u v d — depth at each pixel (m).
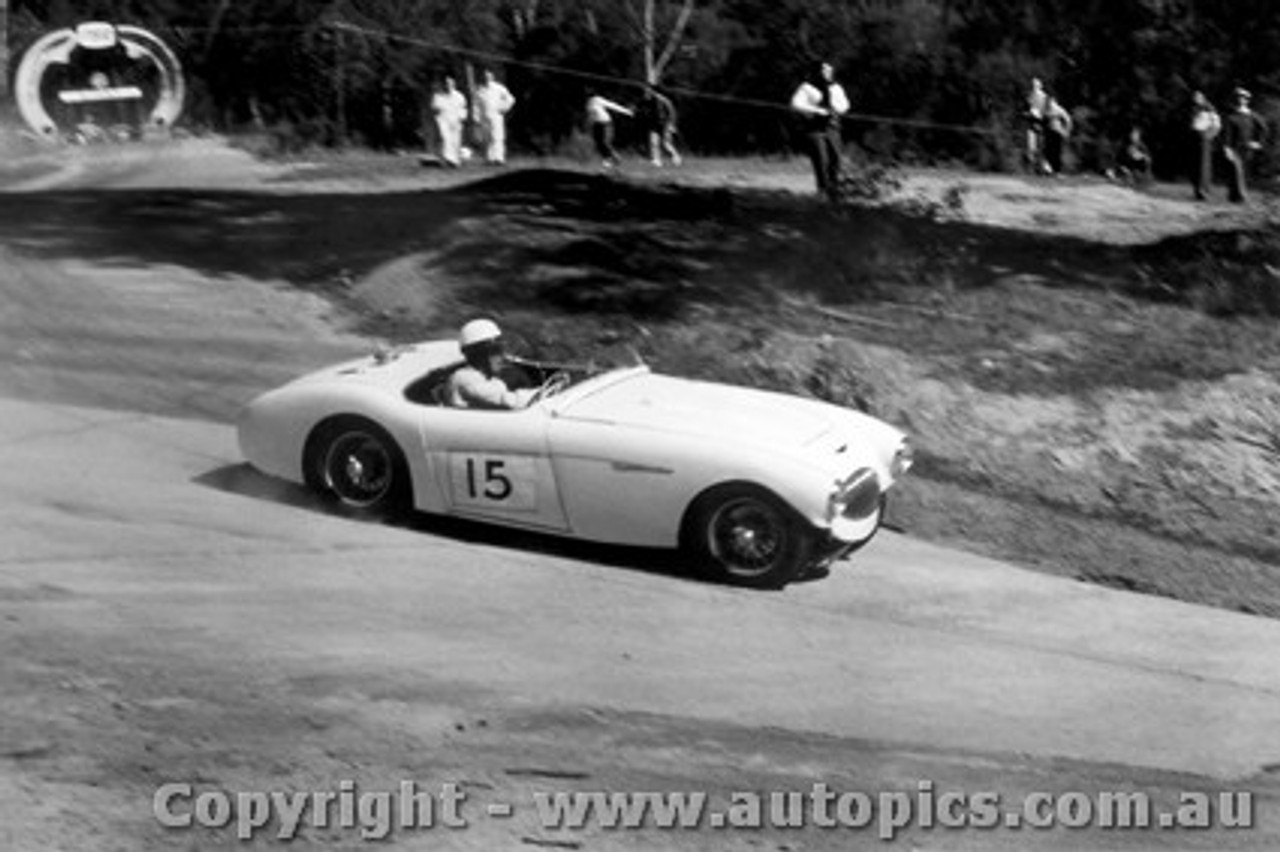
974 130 63.16
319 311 31.94
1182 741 16.67
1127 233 42.62
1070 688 18.00
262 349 29.20
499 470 20.17
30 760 13.27
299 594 18.48
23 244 36.47
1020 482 25.27
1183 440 26.67
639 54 67.88
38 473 21.97
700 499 19.78
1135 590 22.22
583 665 17.09
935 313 31.70
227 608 17.80
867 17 68.38
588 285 32.56
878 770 14.95
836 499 19.45
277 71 70.62
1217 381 28.81
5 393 25.59
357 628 17.59
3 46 66.31
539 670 16.83
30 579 18.12
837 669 17.75
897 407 26.94
